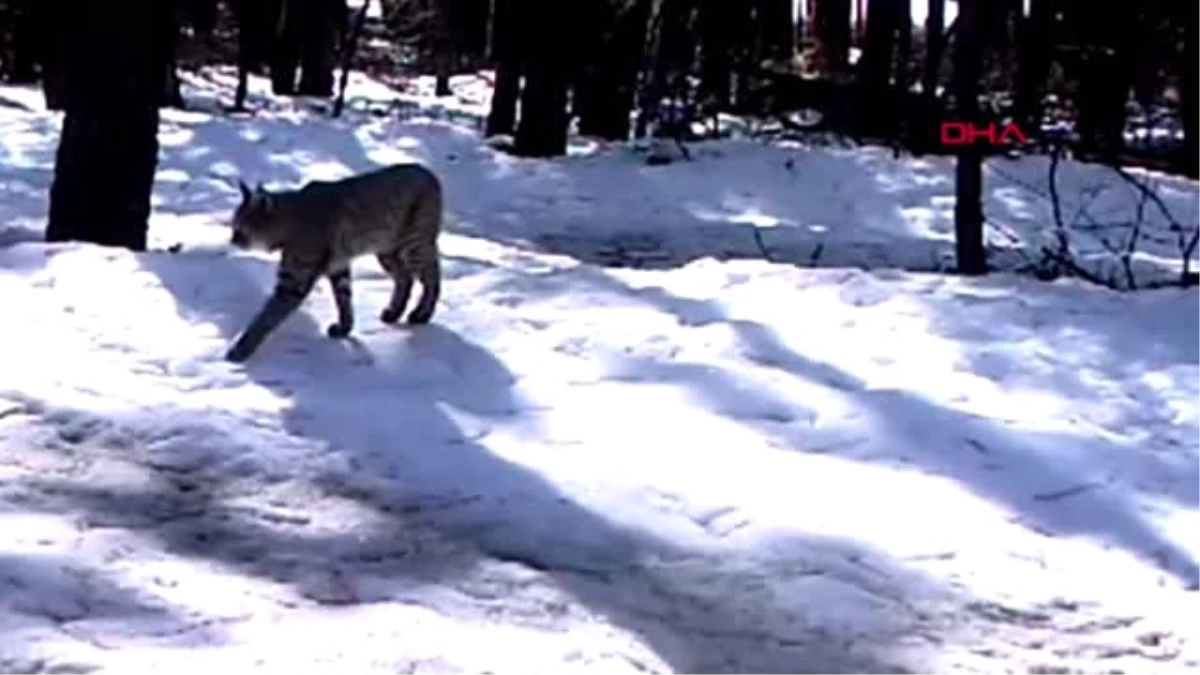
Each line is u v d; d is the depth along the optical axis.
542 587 7.90
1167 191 26.66
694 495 9.18
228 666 6.61
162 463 9.29
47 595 7.26
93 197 14.86
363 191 11.59
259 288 12.70
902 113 32.44
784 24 40.41
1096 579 8.41
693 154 28.44
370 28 58.62
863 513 9.05
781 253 21.97
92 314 11.98
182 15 42.22
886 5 33.00
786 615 7.77
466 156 28.19
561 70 29.02
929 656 7.41
